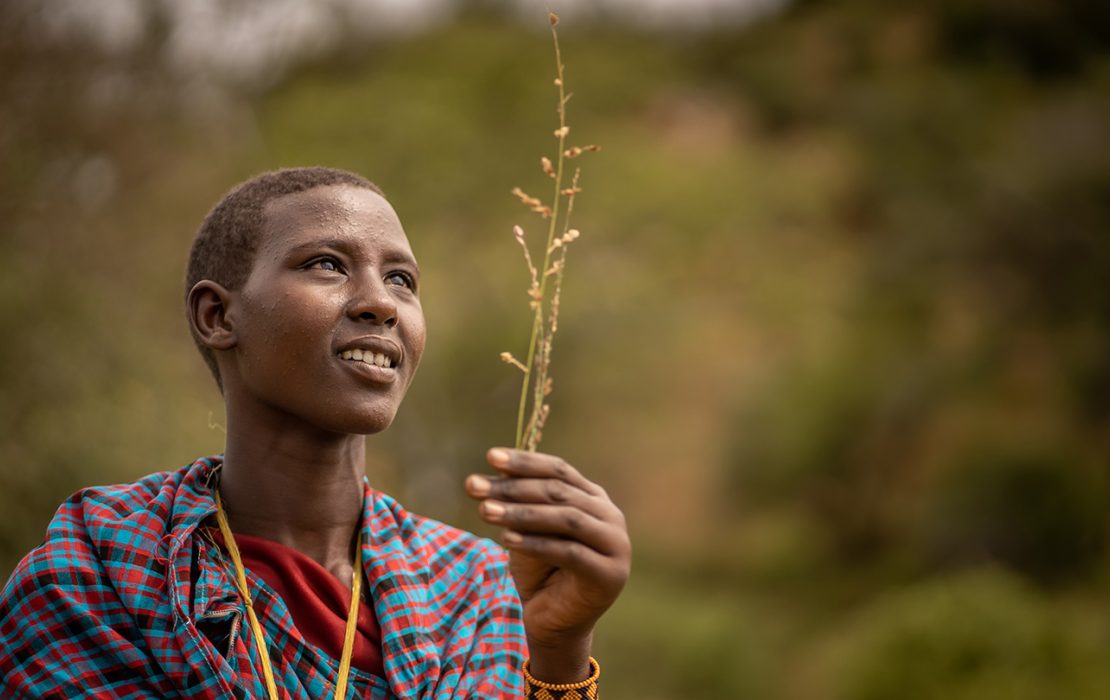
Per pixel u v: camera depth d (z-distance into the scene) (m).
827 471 29.64
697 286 28.95
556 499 1.96
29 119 9.26
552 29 2.22
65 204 9.30
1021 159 28.41
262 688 1.81
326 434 2.00
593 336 26.53
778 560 28.98
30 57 9.25
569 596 2.04
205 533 1.94
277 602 1.89
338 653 1.91
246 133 12.29
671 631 19.52
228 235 2.01
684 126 34.41
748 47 40.53
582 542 1.96
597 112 30.34
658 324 27.11
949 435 27.39
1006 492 24.52
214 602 1.85
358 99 24.70
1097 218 27.33
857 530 29.11
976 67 35.56
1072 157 27.75
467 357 24.81
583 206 26.91
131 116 10.01
